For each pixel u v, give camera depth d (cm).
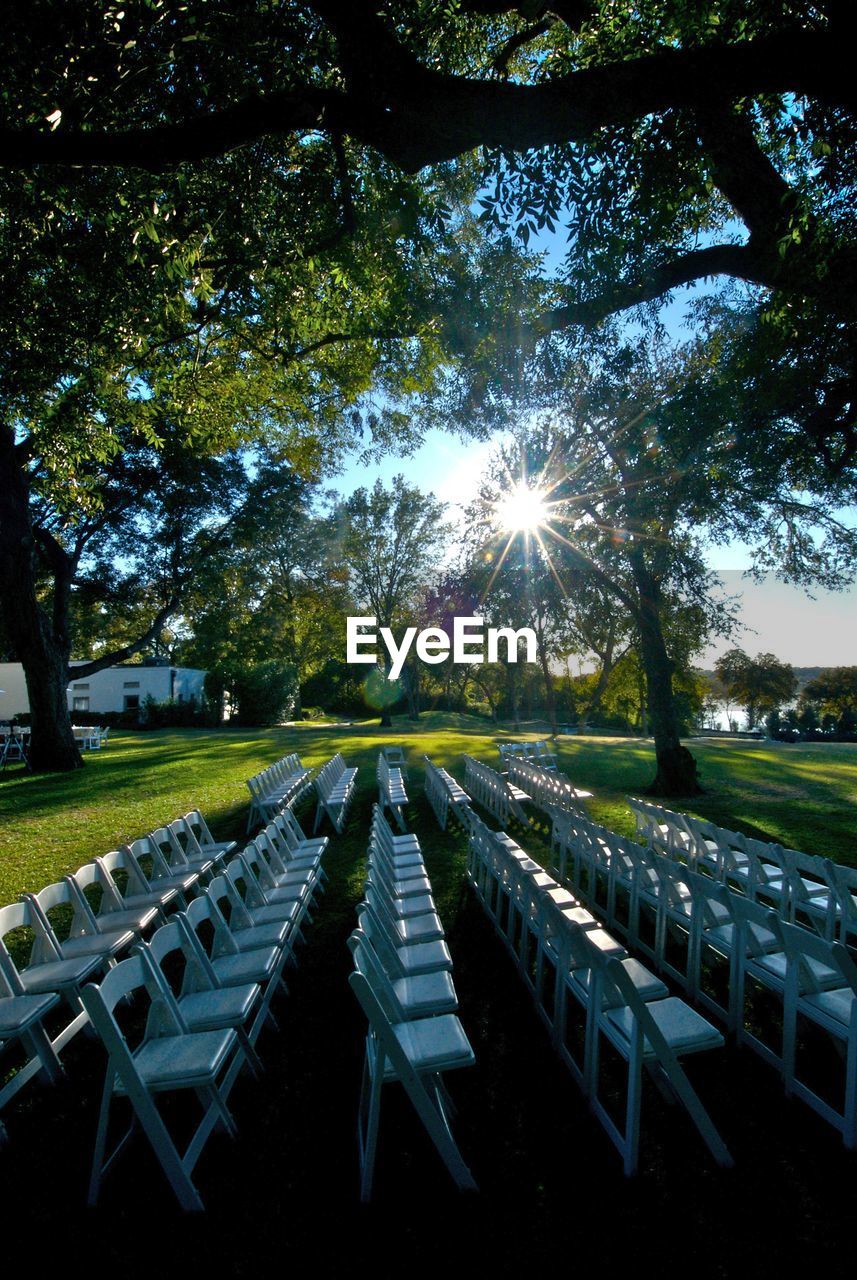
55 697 1653
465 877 654
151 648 4016
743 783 1238
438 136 400
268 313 882
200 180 631
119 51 424
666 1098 302
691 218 637
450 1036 278
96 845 816
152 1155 281
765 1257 216
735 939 355
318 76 555
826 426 630
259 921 444
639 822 731
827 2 335
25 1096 327
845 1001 302
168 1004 291
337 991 429
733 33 433
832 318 529
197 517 1970
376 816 577
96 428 1067
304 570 3453
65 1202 255
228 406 1241
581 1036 365
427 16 503
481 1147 277
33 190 581
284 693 3459
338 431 1502
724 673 4409
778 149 560
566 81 358
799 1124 286
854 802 1026
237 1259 224
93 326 771
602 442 807
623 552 1043
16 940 523
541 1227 233
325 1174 266
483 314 712
